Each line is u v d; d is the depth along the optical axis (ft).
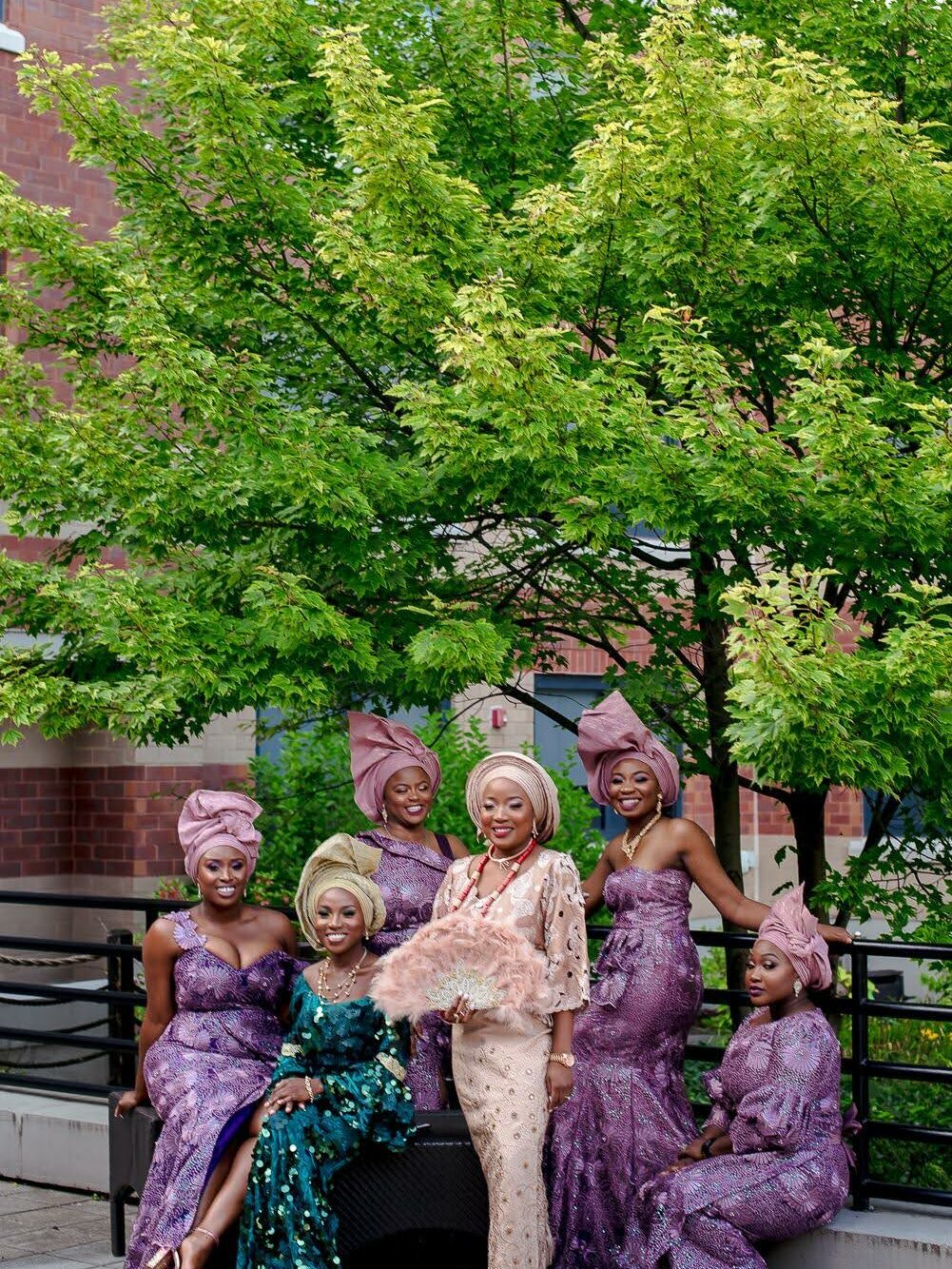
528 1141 18.38
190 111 25.03
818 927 20.48
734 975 30.81
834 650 19.74
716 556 24.58
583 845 39.58
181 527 24.58
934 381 26.45
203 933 21.03
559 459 22.04
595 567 28.25
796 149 22.38
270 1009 21.07
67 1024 37.78
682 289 24.23
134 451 24.39
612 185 22.97
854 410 20.26
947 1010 20.15
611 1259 19.66
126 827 44.29
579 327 26.27
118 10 28.12
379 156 22.84
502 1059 18.53
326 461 23.20
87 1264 22.62
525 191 27.45
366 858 20.21
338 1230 18.98
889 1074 20.57
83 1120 26.84
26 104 42.98
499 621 26.00
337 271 23.13
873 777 20.22
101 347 28.45
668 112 22.44
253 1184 18.56
